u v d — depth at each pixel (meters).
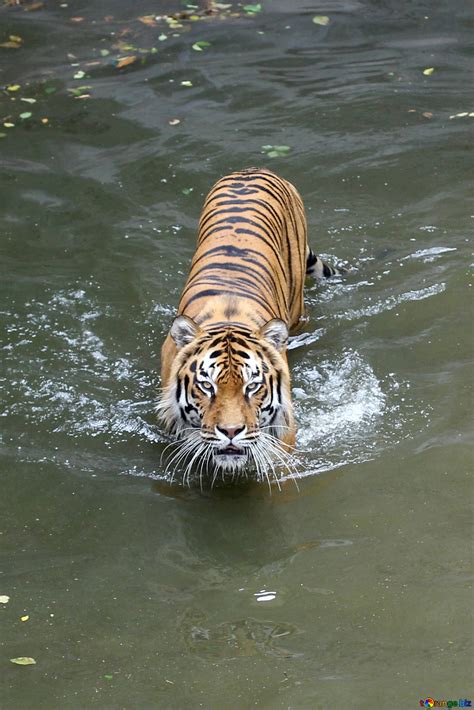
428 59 17.48
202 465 9.51
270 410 8.98
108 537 8.66
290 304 11.15
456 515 8.66
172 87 16.73
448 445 9.52
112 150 15.06
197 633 7.52
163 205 13.87
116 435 9.94
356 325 11.51
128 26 18.75
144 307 11.87
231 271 10.05
